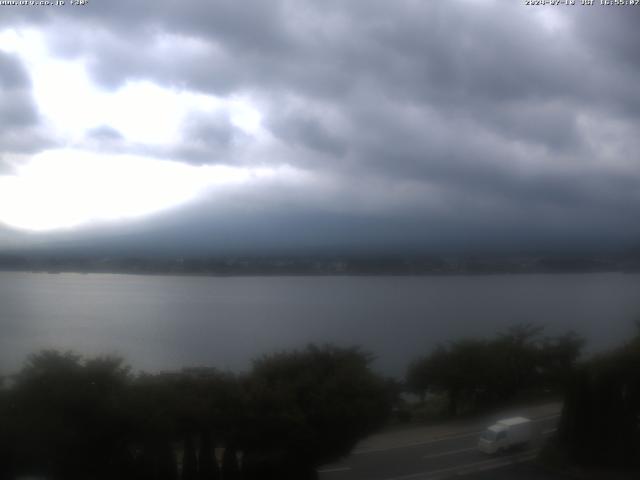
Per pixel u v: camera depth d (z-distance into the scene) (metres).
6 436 16.41
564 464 21.34
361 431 19.73
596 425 21.05
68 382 17.45
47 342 58.31
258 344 59.00
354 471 21.47
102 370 18.25
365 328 72.56
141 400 17.78
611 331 50.72
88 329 72.62
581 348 36.34
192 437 18.66
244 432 18.67
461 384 33.16
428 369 33.94
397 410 30.89
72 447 17.05
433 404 36.19
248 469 18.95
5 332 68.19
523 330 38.69
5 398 17.20
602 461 20.89
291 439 18.64
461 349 34.50
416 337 60.88
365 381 20.44
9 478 17.03
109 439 17.56
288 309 96.62
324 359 21.83
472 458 23.03
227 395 18.88
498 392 33.91
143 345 57.25
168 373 20.55
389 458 23.17
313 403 19.33
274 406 18.83
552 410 30.88
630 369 20.98
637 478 20.28
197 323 81.38
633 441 21.09
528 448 23.92
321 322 80.50
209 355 51.06
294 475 19.20
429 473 21.25
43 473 17.25
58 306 101.81
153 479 17.98
